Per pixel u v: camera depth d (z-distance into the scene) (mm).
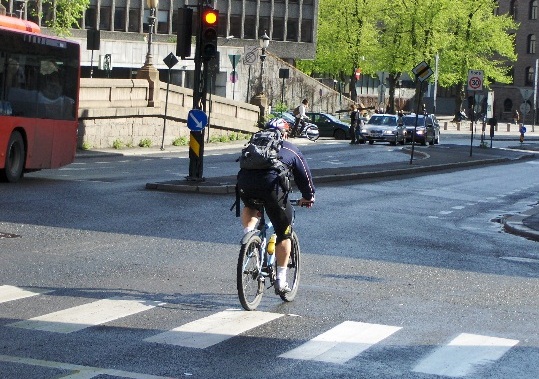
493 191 37844
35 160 30953
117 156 48719
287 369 9789
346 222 23797
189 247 18047
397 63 111875
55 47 31656
